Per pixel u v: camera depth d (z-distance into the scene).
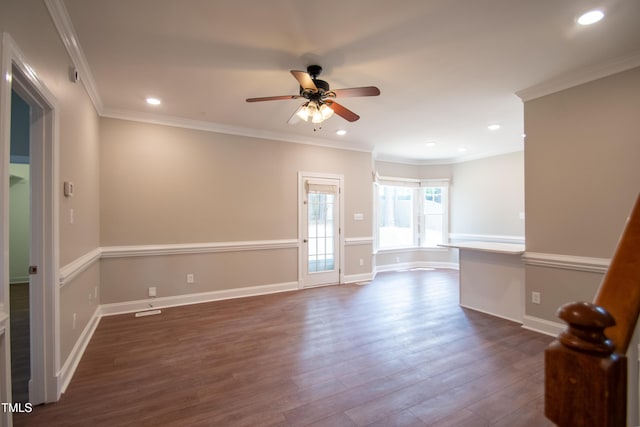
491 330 3.35
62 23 2.10
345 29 2.27
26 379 2.31
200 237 4.42
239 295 4.70
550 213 3.20
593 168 2.90
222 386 2.28
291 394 2.18
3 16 1.36
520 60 2.71
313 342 3.04
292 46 2.49
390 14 2.10
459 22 2.18
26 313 3.86
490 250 3.66
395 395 2.17
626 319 0.54
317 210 5.44
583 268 2.96
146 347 2.93
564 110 3.09
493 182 6.45
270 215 4.96
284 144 5.10
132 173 4.02
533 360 2.67
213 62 2.74
